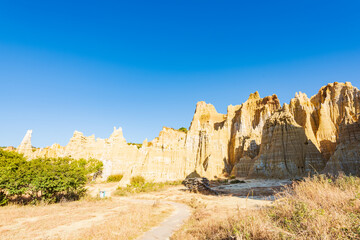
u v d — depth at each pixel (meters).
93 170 68.19
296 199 8.56
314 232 5.64
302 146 66.31
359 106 74.69
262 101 113.62
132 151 88.31
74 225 16.30
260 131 101.44
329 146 70.19
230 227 8.52
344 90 82.94
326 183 9.88
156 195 41.19
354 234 4.98
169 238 12.98
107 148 85.81
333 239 5.02
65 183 30.12
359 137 48.16
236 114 117.25
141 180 57.66
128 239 12.70
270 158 69.38
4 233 14.26
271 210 8.91
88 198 34.12
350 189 8.88
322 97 90.31
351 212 6.60
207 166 84.31
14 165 34.31
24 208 25.27
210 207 23.16
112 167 82.25
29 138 83.50
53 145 87.69
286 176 61.84
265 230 6.65
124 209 24.28
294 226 6.58
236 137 101.00
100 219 18.59
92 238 12.65
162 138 90.50
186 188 50.84
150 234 13.98
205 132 98.94
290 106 95.12
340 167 47.19
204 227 12.12
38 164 32.56
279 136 71.19
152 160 76.44
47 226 15.89
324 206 7.46
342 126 55.28
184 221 17.94
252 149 88.38
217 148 99.25
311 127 81.00
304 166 62.69
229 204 23.45
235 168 83.62
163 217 19.91
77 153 83.00
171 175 76.19
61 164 37.50
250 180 65.38
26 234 13.83
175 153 82.31
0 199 27.81
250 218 7.94
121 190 46.41
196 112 134.00
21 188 27.80
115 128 92.56
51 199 30.14
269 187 43.50
